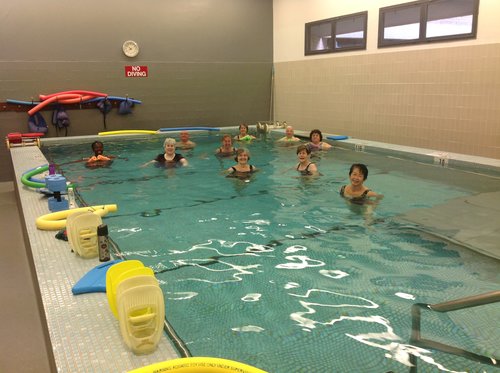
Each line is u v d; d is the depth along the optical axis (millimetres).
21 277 3650
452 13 5703
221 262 2764
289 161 5957
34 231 2789
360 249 2959
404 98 6574
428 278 2527
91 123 8102
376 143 6625
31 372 2447
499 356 1798
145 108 8539
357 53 7305
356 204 3984
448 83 5887
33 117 7547
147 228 3416
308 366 1741
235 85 9297
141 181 4992
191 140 8008
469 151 5773
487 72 5402
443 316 2104
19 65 7398
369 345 1880
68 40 7680
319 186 4637
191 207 3979
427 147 6336
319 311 2164
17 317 3018
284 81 9289
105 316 1783
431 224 3424
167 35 8461
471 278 2525
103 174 5359
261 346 1876
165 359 1521
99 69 8000
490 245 2996
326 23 7902
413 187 4488
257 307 2207
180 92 8797
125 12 8039
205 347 1867
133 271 1659
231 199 4223
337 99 7887
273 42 9484
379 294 2340
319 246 3018
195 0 8586
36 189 3947
